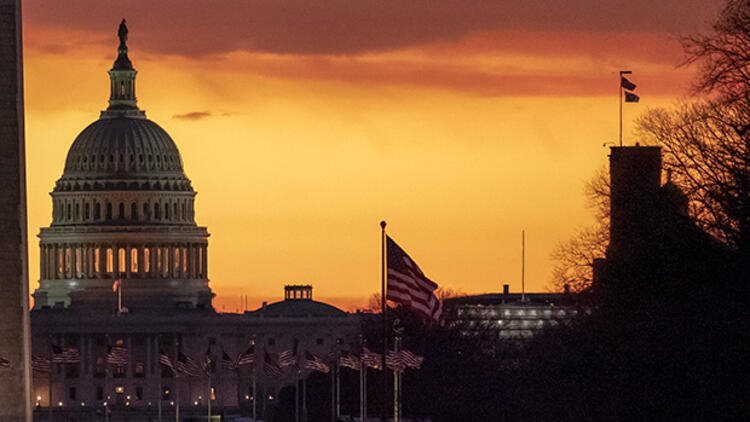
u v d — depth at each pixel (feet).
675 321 617.21
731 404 600.39
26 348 606.55
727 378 600.80
